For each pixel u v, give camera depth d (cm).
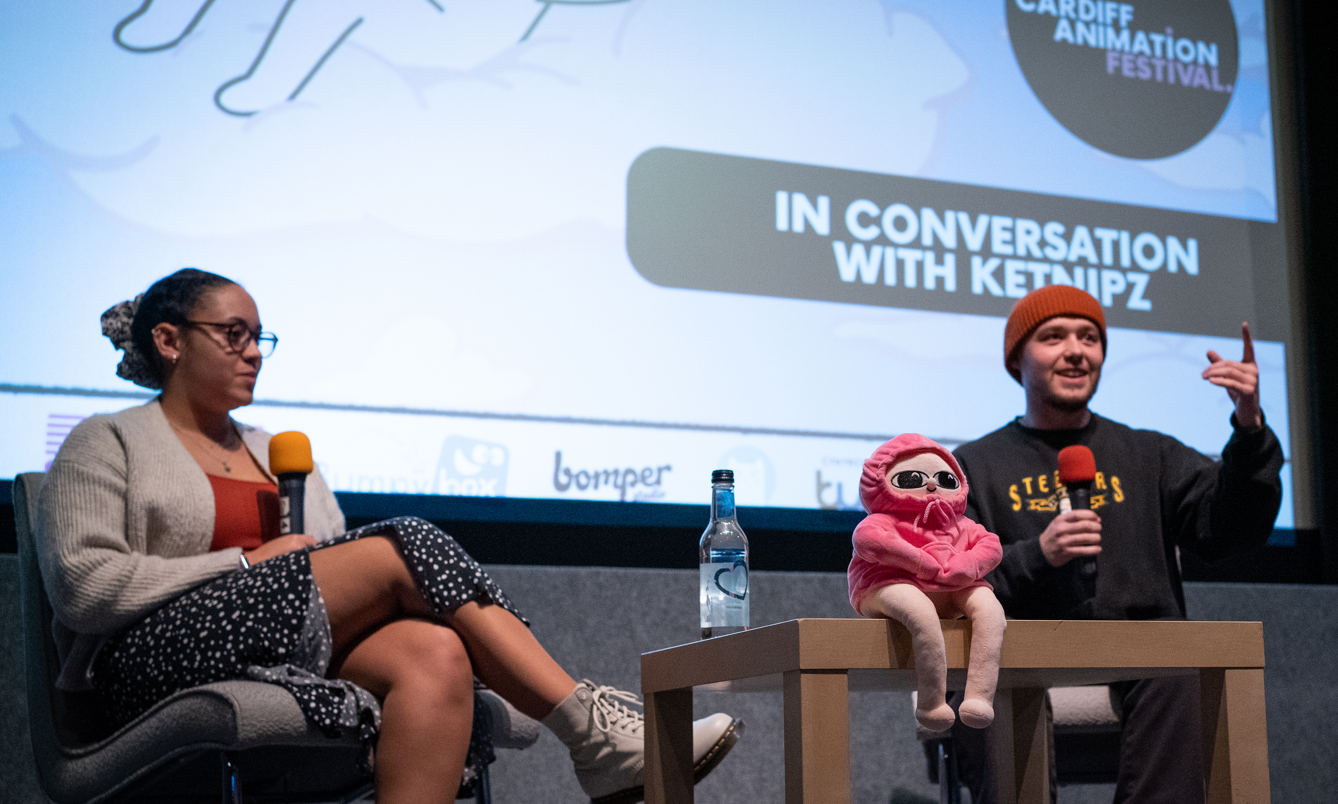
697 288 237
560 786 214
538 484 222
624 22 241
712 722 130
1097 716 170
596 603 221
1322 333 274
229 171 212
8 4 204
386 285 218
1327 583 264
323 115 219
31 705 134
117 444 142
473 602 128
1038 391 188
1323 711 253
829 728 96
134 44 211
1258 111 285
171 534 140
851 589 109
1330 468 268
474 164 227
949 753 171
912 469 107
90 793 124
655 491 229
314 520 158
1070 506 157
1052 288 191
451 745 120
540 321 226
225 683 115
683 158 240
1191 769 157
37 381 197
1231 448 167
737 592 132
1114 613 172
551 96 234
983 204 260
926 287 252
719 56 246
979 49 266
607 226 233
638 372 231
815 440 240
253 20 218
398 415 215
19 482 144
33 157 202
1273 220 281
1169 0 283
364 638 128
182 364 152
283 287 212
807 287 244
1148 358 264
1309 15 286
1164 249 271
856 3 258
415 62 226
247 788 127
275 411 208
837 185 250
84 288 201
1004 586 161
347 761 130
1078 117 271
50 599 129
